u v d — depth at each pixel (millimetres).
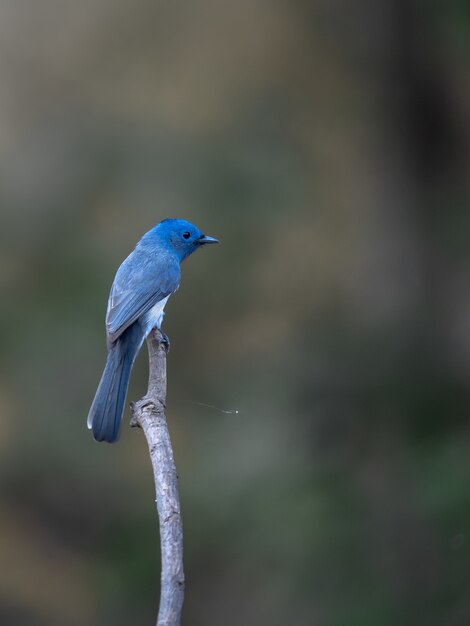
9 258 14984
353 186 15094
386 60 14773
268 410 13625
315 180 15133
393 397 13070
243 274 14930
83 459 15055
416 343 13570
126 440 15109
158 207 14891
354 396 13336
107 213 15070
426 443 12445
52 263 14906
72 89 15992
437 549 11625
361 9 14898
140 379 14594
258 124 15398
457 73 14484
